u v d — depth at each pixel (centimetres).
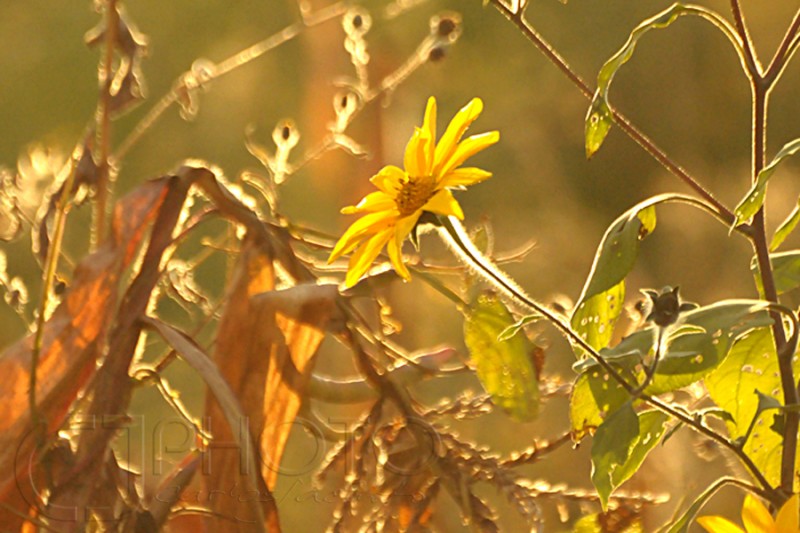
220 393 130
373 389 135
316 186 292
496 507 155
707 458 143
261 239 136
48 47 441
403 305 201
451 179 131
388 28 368
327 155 284
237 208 136
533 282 412
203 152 413
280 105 416
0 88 438
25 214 148
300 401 134
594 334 135
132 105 148
